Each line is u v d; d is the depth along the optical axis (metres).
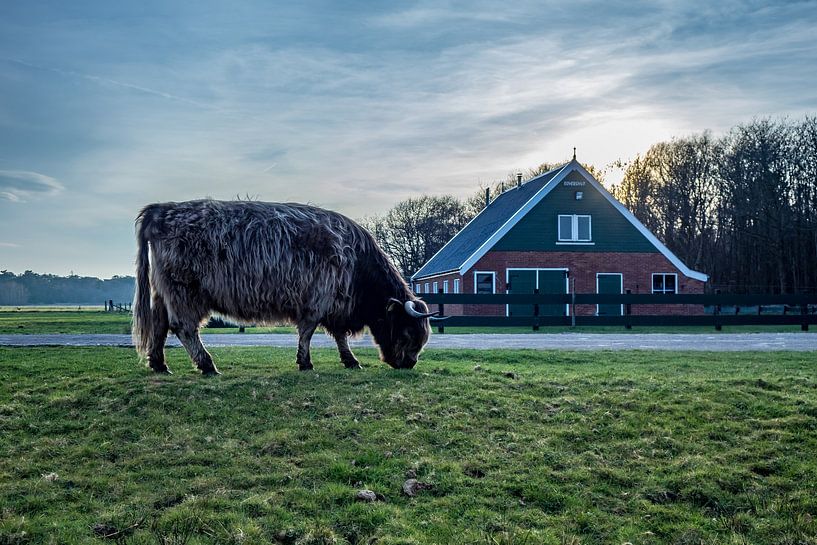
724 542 5.75
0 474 6.37
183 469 6.52
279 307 9.95
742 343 17.59
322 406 8.18
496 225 36.34
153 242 9.54
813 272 49.62
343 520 5.68
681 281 34.69
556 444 7.42
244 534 5.31
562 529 5.80
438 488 6.36
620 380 9.72
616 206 34.44
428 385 9.15
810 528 5.98
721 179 53.69
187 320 9.59
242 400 8.33
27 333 20.92
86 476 6.38
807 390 9.34
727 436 7.72
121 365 10.78
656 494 6.50
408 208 77.56
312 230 10.07
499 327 26.16
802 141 48.00
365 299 10.92
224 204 9.93
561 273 33.97
